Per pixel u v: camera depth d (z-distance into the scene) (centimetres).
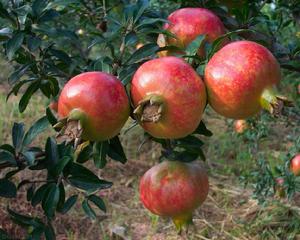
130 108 64
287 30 210
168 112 60
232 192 206
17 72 84
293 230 176
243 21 95
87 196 82
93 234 182
